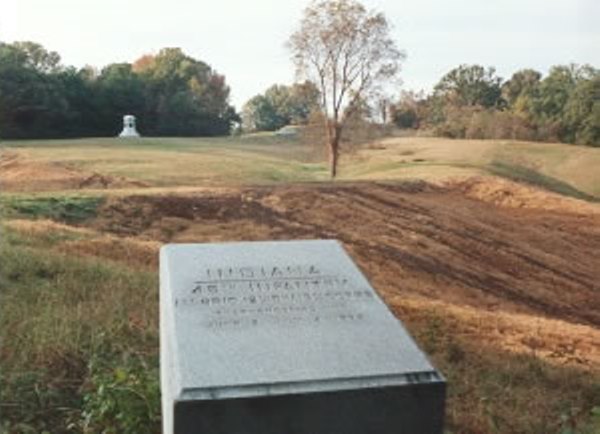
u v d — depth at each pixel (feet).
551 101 153.48
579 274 53.52
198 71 219.41
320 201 61.36
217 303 14.57
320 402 12.82
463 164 101.35
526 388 25.67
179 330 13.75
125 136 159.53
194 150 122.31
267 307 14.58
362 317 14.56
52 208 49.83
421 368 13.43
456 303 43.91
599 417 21.04
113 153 96.99
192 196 56.80
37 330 21.79
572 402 24.47
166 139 152.05
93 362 19.19
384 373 13.21
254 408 12.55
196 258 16.06
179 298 14.65
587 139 140.36
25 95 157.69
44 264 31.04
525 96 164.04
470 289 48.19
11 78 156.15
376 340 13.97
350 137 108.58
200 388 12.50
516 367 28.25
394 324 14.48
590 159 109.91
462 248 56.29
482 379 25.58
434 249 54.95
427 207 65.77
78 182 71.20
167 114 195.72
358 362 13.38
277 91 268.82
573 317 45.47
